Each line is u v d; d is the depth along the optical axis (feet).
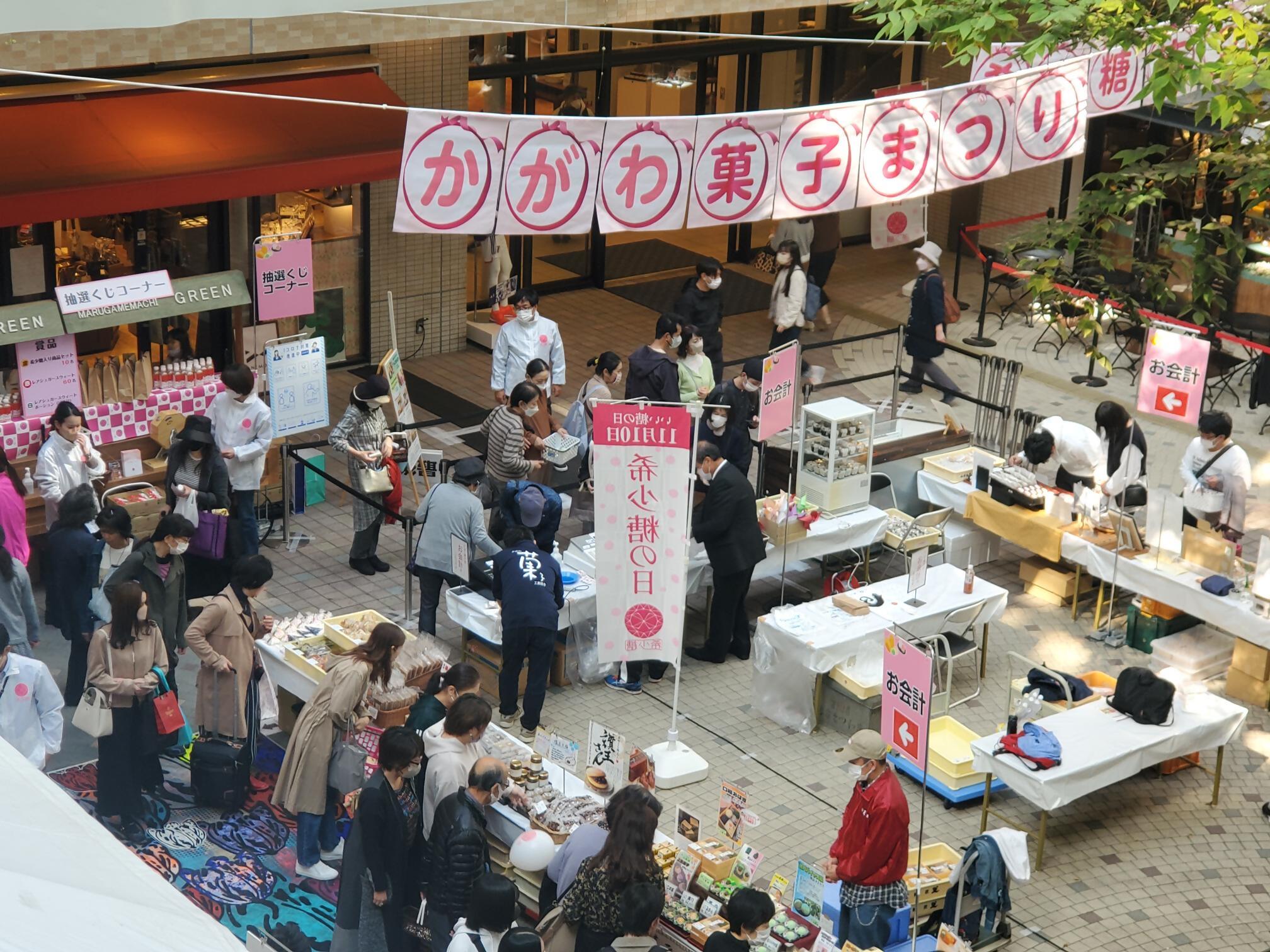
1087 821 32.07
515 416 39.81
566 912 22.80
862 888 26.08
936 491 42.98
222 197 45.14
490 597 35.12
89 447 37.17
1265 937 28.63
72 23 18.71
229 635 29.14
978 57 41.52
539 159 28.71
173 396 42.01
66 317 39.42
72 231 48.19
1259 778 34.06
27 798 3.66
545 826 26.37
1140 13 31.81
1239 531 39.22
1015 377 49.29
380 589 40.65
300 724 27.58
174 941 3.32
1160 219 56.24
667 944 24.94
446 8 44.57
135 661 27.78
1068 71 34.47
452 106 56.18
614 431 30.35
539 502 34.65
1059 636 39.68
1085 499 39.83
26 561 33.01
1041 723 31.14
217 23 41.37
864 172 32.19
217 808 29.91
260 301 43.80
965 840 30.94
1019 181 68.64
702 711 35.60
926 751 25.62
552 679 36.19
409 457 42.65
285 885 27.91
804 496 39.68
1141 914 29.14
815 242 63.62
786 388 39.37
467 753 25.52
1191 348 38.09
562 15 46.39
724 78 67.00
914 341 53.21
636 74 64.18
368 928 25.44
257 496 43.93
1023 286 60.54
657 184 30.04
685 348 44.73
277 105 48.83
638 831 22.68
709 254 69.41
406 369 56.95
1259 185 32.53
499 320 59.88
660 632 31.91
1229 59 30.94
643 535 31.12
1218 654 37.68
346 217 54.70
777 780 32.94
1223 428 38.52
